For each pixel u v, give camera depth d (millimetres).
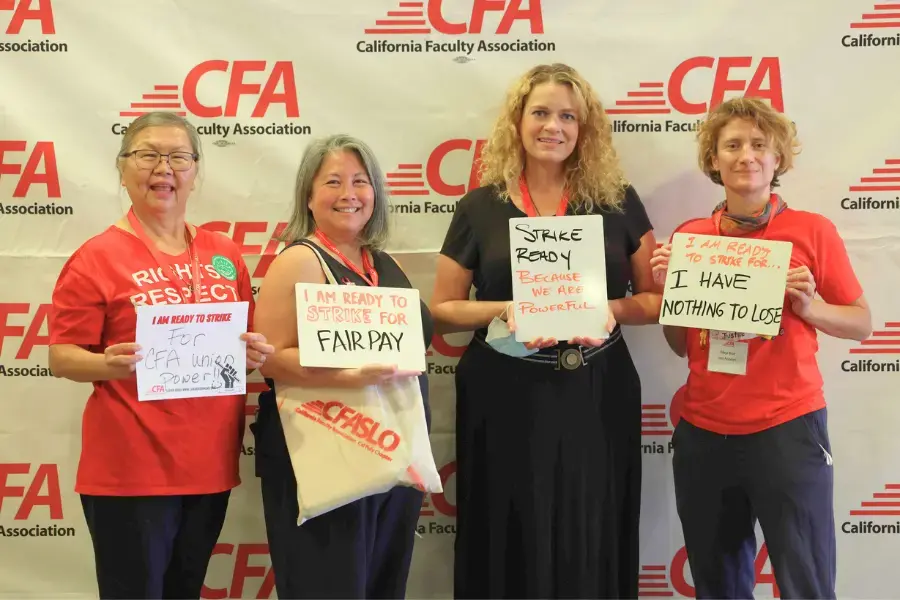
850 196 2213
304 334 1620
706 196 2232
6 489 2238
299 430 1637
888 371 2236
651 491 2293
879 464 2248
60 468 2242
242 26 2186
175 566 1766
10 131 2180
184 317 1610
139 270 1675
